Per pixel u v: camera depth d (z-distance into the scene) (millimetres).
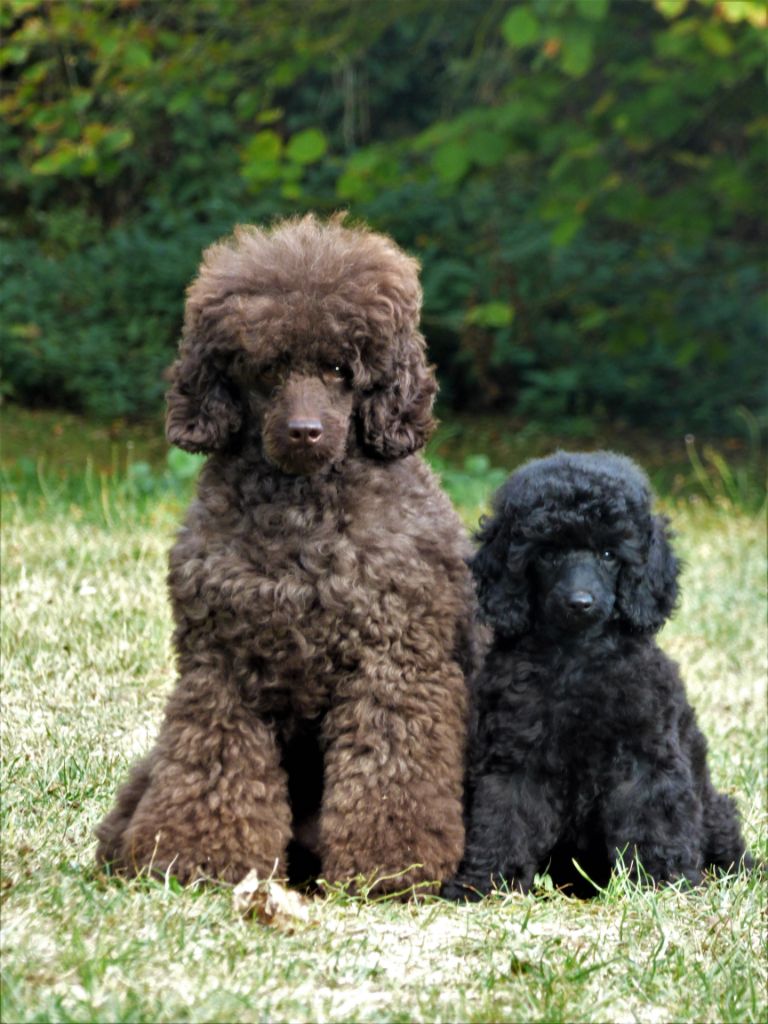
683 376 19297
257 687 4984
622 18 14211
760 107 15641
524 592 5504
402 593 4980
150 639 8266
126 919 4465
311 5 14172
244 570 4906
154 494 11898
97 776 6215
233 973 4199
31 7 13234
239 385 5078
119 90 14406
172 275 18484
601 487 5418
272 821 4992
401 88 20562
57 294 18703
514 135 13664
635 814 5402
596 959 4586
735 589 10422
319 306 4887
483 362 17984
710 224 15203
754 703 8703
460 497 12242
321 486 4996
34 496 11859
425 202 18969
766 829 6559
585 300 18984
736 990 4395
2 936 4250
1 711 7102
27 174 19500
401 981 4305
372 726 4973
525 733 5363
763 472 15961
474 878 5227
